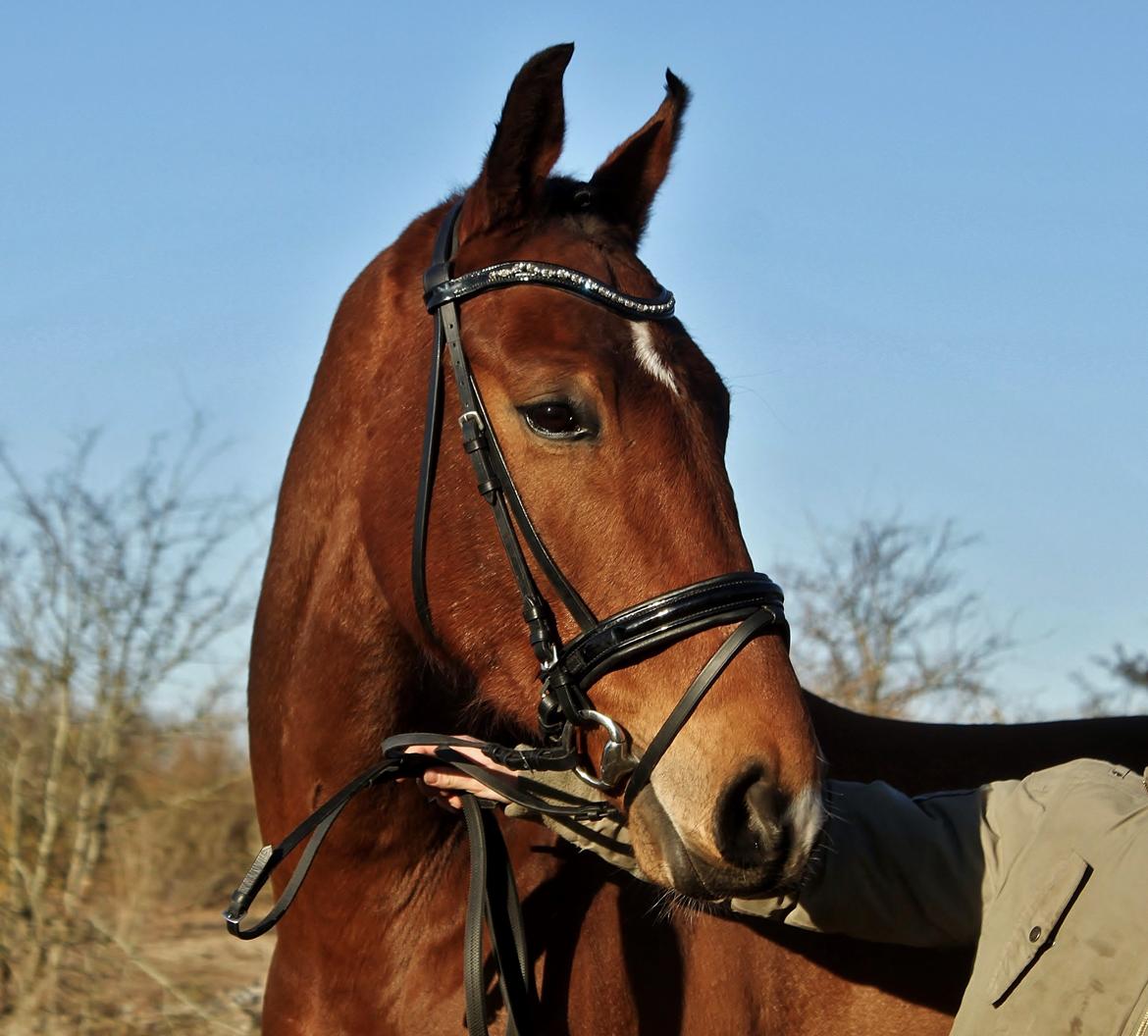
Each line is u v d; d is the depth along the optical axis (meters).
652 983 2.51
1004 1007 2.20
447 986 2.46
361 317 2.59
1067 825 2.27
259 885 2.34
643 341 2.26
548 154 2.39
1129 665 6.98
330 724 2.51
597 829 2.34
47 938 5.39
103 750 6.25
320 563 2.55
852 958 2.61
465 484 2.33
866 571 7.48
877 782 2.47
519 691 2.33
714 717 2.10
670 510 2.18
